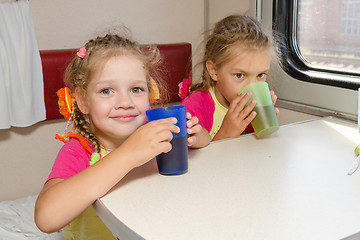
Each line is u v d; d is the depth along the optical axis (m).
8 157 1.80
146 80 1.04
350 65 1.39
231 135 1.09
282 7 1.54
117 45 1.00
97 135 1.07
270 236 0.57
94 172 0.73
